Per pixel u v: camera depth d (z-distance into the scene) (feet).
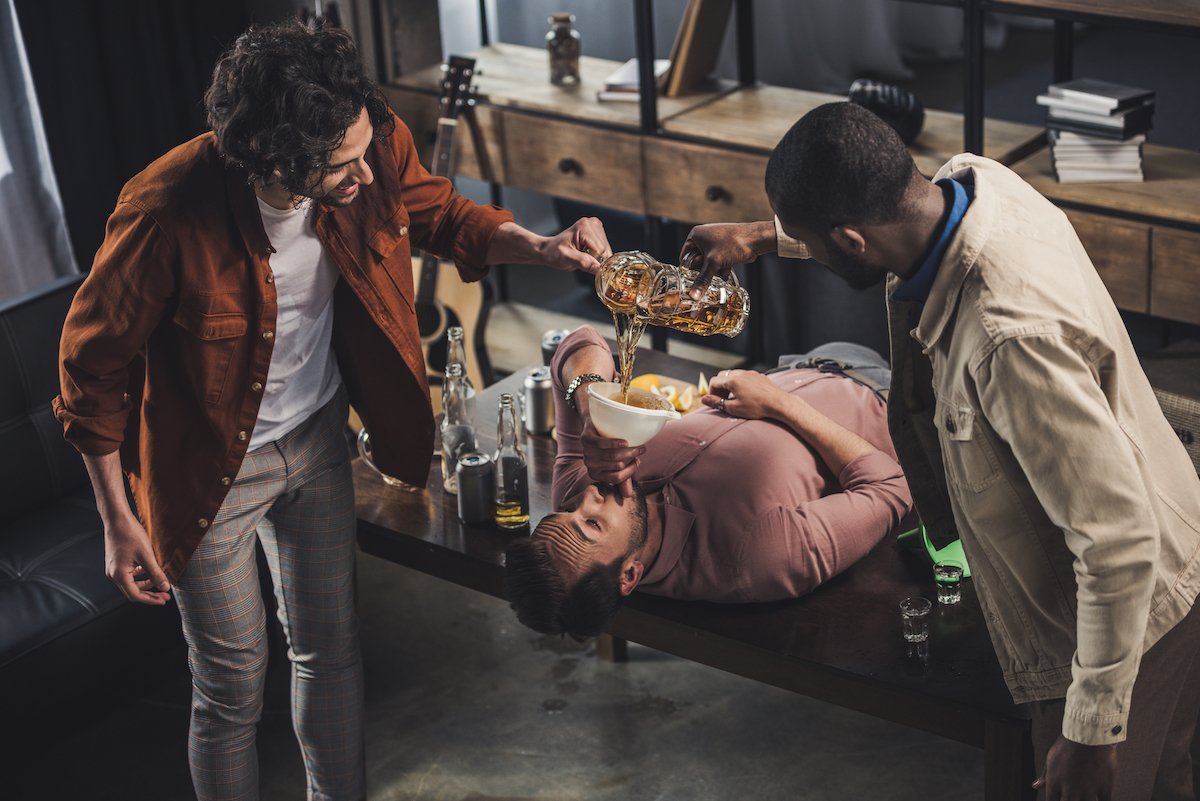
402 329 7.29
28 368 9.71
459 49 14.62
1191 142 11.71
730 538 7.29
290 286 6.78
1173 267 9.87
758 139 11.58
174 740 9.39
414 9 13.61
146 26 12.67
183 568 7.02
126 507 6.94
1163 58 14.55
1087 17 9.68
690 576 7.33
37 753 9.30
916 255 5.49
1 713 8.25
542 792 8.75
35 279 12.89
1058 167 10.48
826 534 7.30
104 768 9.16
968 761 8.73
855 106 5.39
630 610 7.46
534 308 14.51
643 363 9.93
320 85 5.85
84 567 8.99
